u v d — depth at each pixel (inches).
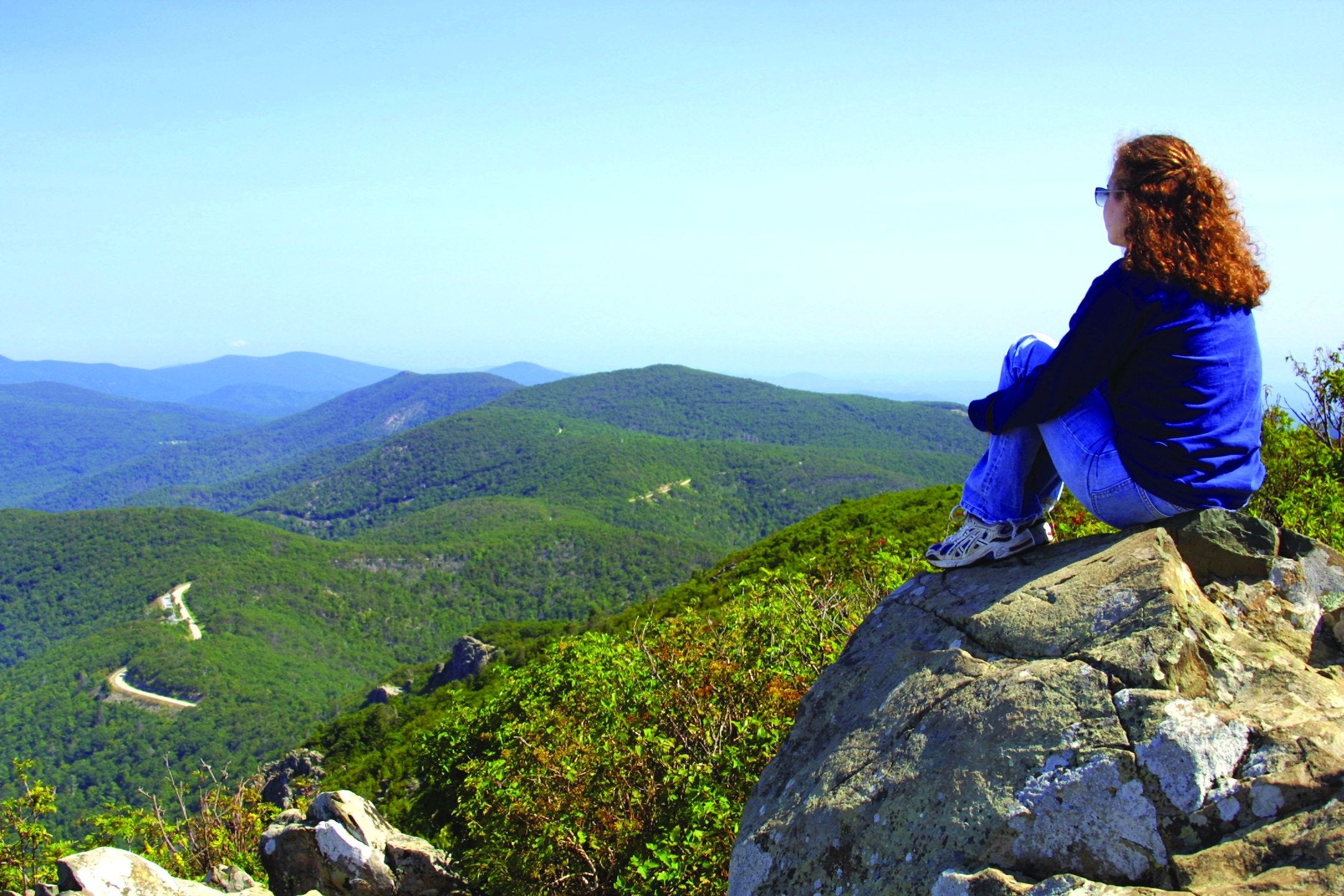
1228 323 115.6
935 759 112.5
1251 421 118.0
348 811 341.1
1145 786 96.7
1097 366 119.6
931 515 871.7
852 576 320.2
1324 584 118.3
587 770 278.2
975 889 97.4
